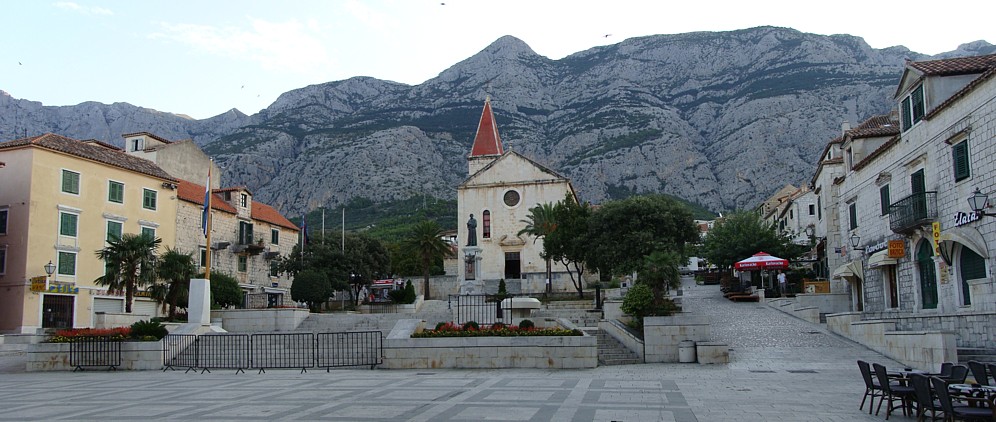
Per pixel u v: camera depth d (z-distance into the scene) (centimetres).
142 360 2558
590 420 1216
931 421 1241
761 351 2756
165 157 6084
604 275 5594
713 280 7012
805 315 3531
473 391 1655
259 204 7162
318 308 5331
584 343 2352
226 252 5934
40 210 4425
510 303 3216
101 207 4838
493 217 7175
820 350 2730
